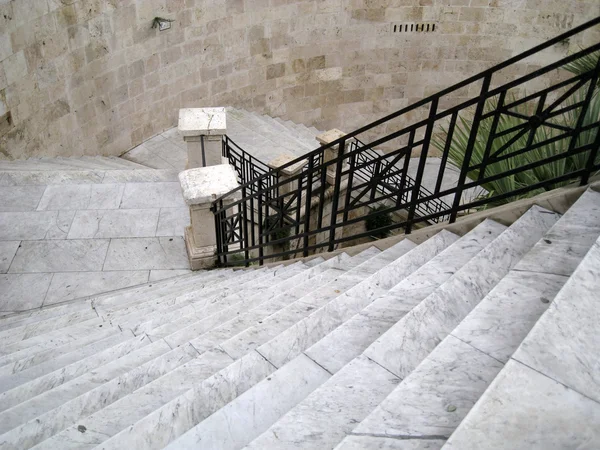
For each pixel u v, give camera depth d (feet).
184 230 19.40
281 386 7.30
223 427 6.66
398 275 10.54
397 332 7.66
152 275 17.81
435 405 5.83
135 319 12.84
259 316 10.87
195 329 11.09
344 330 8.38
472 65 39.55
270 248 23.47
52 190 21.15
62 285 17.11
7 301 16.35
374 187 12.88
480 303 7.47
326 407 6.35
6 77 22.81
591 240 8.65
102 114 29.53
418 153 42.52
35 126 25.11
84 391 9.30
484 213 11.41
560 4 35.81
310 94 39.91
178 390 8.36
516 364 5.74
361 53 39.04
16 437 7.96
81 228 19.48
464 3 36.99
